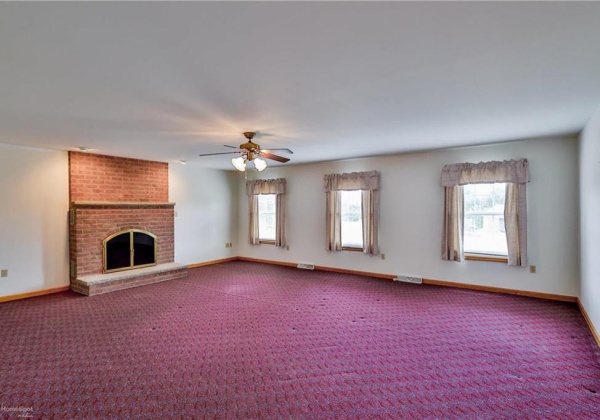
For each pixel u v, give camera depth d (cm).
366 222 597
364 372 266
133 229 570
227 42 176
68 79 224
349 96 264
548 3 143
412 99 273
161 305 437
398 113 312
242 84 236
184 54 189
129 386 245
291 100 271
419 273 557
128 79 225
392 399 229
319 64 205
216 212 753
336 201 635
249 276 614
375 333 345
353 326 364
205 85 237
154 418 208
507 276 481
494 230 496
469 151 503
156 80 227
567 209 437
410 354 297
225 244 775
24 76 219
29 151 476
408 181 563
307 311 413
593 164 324
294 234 708
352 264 630
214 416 211
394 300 458
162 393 236
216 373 264
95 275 518
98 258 526
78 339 329
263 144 466
